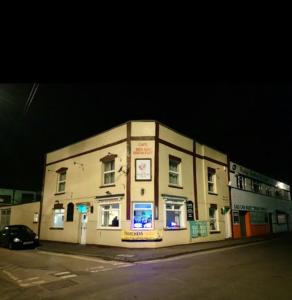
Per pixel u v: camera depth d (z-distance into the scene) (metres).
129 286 7.41
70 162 22.33
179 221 18.58
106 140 19.17
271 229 33.88
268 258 12.41
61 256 14.05
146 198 16.58
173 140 19.08
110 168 18.70
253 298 6.28
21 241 17.47
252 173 31.19
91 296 6.61
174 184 18.61
